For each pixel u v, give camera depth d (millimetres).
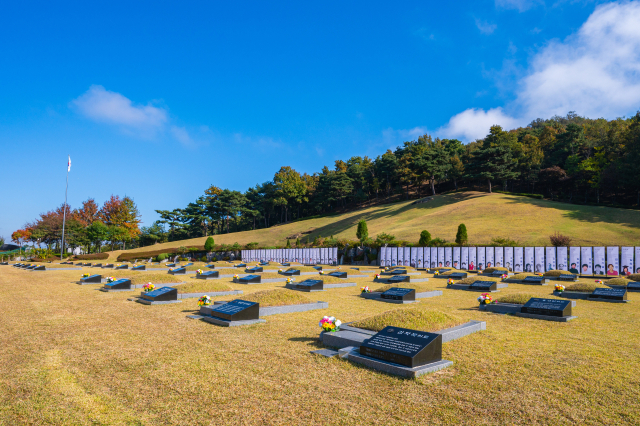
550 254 31047
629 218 46125
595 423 4844
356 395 5695
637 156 57438
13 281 24281
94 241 84250
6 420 4918
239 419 4938
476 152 77250
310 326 10414
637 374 6633
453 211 62719
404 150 102062
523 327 10430
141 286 19484
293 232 84438
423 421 4883
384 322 8891
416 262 38406
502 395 5695
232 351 7996
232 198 102688
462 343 8617
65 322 10984
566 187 77500
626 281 19656
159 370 6816
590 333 9758
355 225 73250
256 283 23188
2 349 8172
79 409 5242
